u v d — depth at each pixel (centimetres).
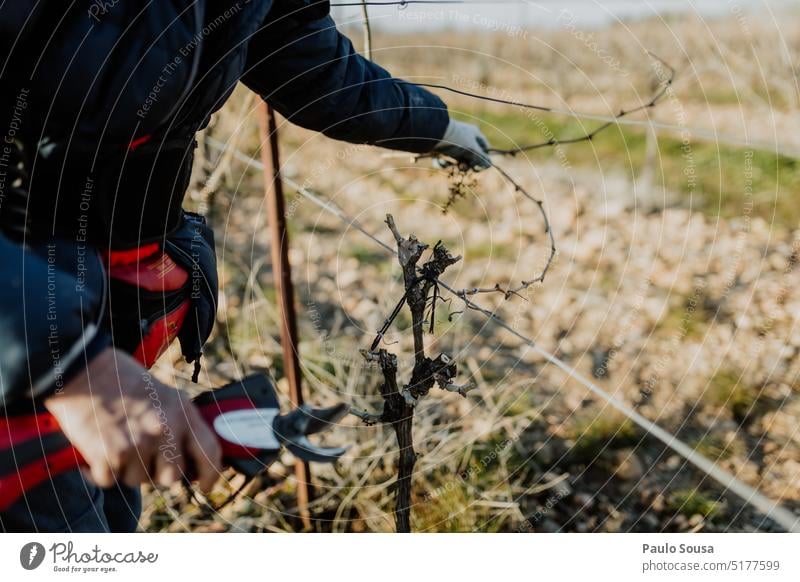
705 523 203
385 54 623
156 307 119
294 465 227
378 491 215
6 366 68
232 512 210
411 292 115
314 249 374
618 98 545
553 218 413
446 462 220
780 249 359
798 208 389
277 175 192
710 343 287
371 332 261
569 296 331
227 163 268
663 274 346
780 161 414
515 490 216
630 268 354
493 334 300
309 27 128
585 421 245
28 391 69
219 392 76
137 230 112
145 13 95
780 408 248
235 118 298
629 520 207
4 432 76
